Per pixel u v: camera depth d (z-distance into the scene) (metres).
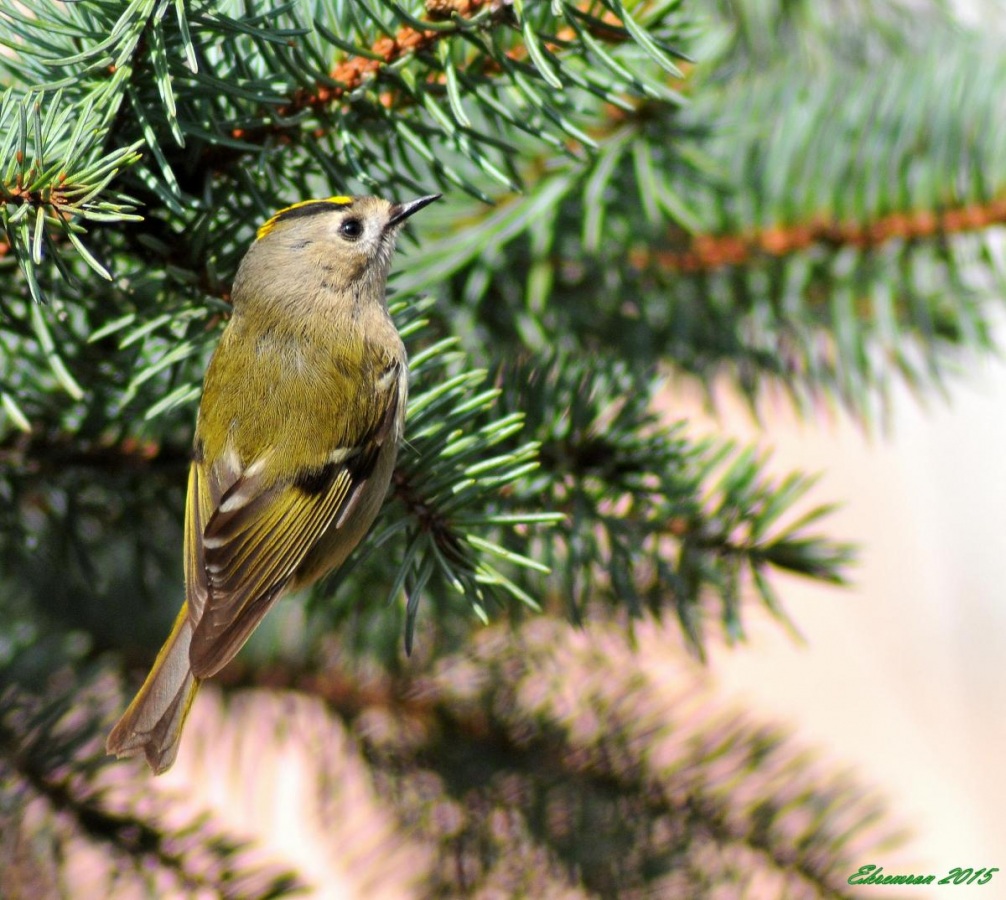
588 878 2.33
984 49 2.36
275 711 2.34
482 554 2.31
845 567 2.32
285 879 2.32
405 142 2.30
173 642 2.31
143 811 2.32
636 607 2.31
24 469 2.31
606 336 2.34
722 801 2.34
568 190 2.33
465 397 2.31
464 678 2.34
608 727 2.34
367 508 2.31
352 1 2.29
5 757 2.32
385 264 2.33
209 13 2.28
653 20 2.31
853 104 2.35
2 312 2.30
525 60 2.30
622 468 2.31
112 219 2.28
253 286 2.32
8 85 2.30
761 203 2.35
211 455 2.32
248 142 2.30
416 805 2.34
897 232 2.35
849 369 2.35
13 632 2.33
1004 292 2.35
